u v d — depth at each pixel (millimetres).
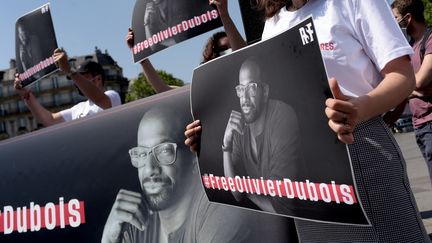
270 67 1425
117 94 3947
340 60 1490
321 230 1590
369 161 1435
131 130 2189
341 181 1264
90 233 2205
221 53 3197
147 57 3043
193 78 1757
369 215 1439
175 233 2070
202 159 1752
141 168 2146
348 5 1483
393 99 1332
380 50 1411
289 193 1421
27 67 3719
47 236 2264
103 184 2207
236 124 1577
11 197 2340
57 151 2316
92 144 2258
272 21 1759
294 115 1364
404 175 1507
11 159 2379
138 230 2127
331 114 1201
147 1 3033
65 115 4008
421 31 3254
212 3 2652
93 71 3895
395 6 3311
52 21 3490
